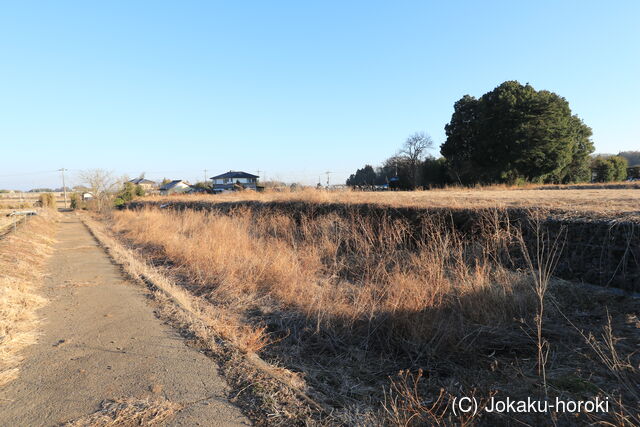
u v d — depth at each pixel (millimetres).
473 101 37344
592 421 2639
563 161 32906
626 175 43188
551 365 3473
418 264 6109
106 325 4941
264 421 2787
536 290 4410
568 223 5938
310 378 3496
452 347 3963
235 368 3617
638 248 4902
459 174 36219
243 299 5922
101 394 3203
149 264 9562
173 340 4379
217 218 14086
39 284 7488
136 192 54344
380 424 2678
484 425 2760
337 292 5711
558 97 34438
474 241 6930
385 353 4113
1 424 2799
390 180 47469
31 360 3898
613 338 3561
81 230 21953
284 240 10031
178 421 2797
